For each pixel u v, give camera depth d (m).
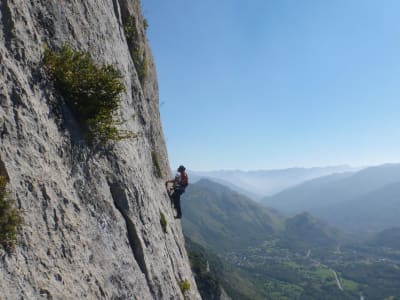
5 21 4.30
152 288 6.66
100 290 4.86
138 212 6.77
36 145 4.36
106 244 5.43
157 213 8.27
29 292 3.56
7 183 3.70
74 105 5.32
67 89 5.11
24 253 3.71
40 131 4.49
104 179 5.90
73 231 4.64
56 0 5.55
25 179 4.00
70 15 5.89
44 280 3.84
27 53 4.57
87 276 4.66
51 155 4.62
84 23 6.34
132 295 5.75
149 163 9.58
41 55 4.88
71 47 5.64
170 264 8.41
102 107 5.43
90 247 4.96
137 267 6.27
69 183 4.92
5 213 3.53
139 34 11.34
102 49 6.89
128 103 8.05
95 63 6.42
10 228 3.53
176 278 8.80
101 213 5.55
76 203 4.95
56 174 4.64
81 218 4.95
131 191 6.59
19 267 3.58
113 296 5.18
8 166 3.80
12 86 4.16
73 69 5.16
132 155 7.21
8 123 3.98
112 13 8.13
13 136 4.00
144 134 9.66
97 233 5.27
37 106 4.54
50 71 4.98
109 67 5.64
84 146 5.50
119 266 5.60
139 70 11.15
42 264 3.91
